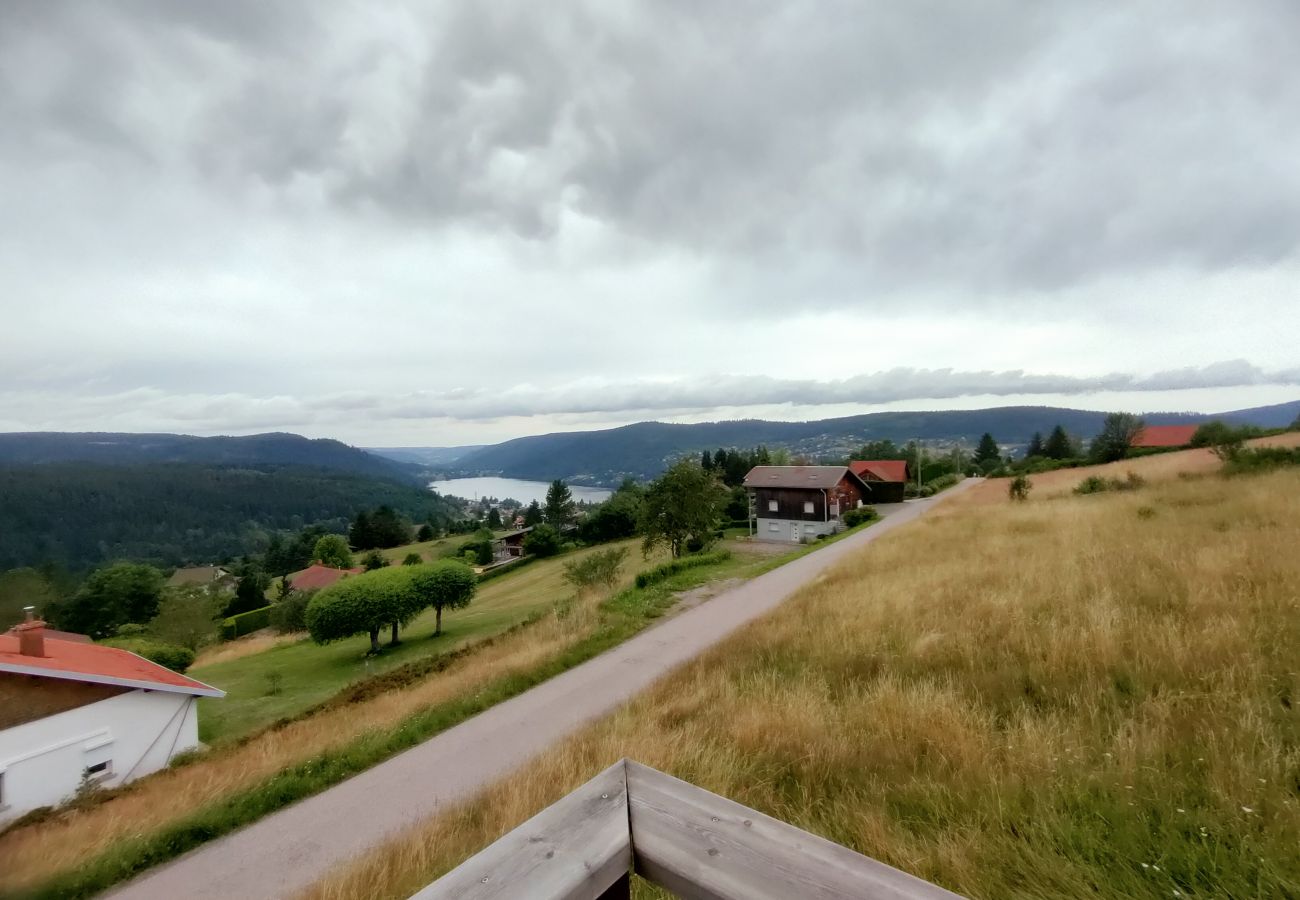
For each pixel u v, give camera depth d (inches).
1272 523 393.7
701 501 1227.2
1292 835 103.2
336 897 174.7
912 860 110.8
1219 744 136.4
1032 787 130.4
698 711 242.4
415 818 259.1
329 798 300.7
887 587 410.3
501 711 376.8
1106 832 113.2
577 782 191.6
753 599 581.6
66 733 499.5
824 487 1737.2
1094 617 240.5
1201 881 98.8
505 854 47.9
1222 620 213.8
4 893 255.4
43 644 554.6
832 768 162.4
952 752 156.8
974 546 532.7
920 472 2357.3
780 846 47.6
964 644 247.4
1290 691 161.0
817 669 264.4
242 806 297.7
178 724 578.2
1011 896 98.7
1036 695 192.4
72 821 395.5
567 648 478.6
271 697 822.5
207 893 237.9
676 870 46.6
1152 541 377.1
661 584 721.6
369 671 942.4
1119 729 149.2
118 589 1875.0
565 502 3400.6
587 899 44.6
